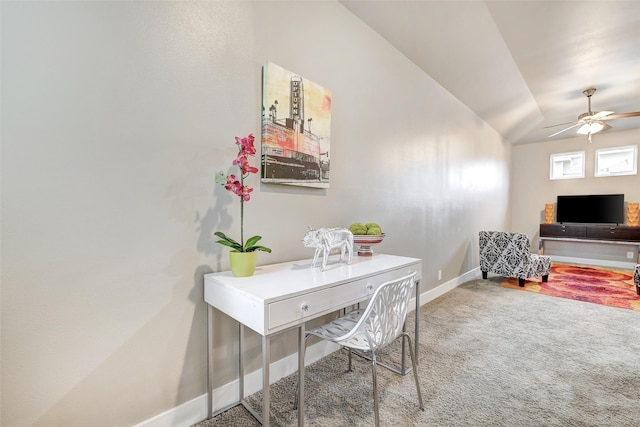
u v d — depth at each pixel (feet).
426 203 10.98
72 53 3.70
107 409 4.07
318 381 6.03
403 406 5.22
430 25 8.29
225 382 5.30
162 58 4.45
